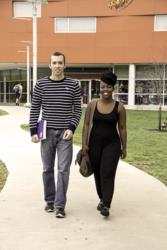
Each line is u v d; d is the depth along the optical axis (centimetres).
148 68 4219
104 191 626
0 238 544
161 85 3100
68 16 4338
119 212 658
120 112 636
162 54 4138
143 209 675
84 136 643
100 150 634
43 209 668
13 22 4406
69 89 638
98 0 4278
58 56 634
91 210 666
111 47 4281
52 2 4350
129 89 4312
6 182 857
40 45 4391
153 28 4172
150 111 3734
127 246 519
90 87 4716
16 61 4431
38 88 645
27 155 1210
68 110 643
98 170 648
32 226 589
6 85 5334
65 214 640
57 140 645
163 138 1753
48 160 654
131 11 4194
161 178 934
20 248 511
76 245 521
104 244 525
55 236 551
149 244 526
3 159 1143
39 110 654
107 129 632
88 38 4328
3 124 2170
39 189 796
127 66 4388
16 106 4253
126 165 1070
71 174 931
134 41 4216
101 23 4291
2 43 4431
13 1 4384
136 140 1673
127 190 800
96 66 4634
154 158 1216
